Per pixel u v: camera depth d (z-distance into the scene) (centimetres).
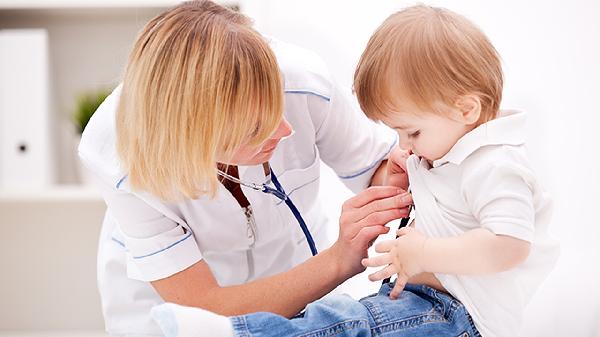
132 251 128
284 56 137
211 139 107
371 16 211
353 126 147
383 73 115
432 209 117
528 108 192
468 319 115
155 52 110
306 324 112
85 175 250
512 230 106
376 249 119
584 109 190
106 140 125
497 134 113
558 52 192
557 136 191
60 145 260
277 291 124
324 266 125
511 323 116
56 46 257
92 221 259
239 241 139
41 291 261
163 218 127
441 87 112
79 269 261
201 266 128
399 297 120
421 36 114
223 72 106
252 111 107
